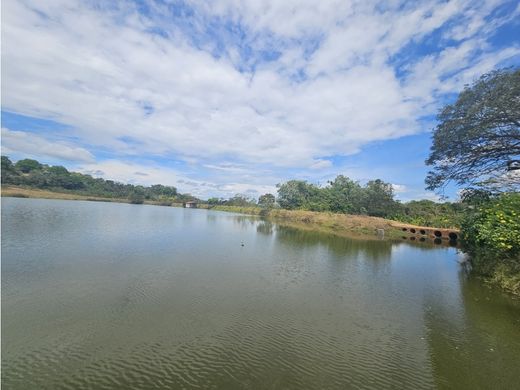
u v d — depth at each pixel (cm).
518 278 1478
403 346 966
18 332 913
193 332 984
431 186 2189
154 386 707
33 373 730
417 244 3744
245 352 881
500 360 892
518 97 1508
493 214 1678
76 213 4681
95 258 1816
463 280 1838
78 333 930
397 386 754
